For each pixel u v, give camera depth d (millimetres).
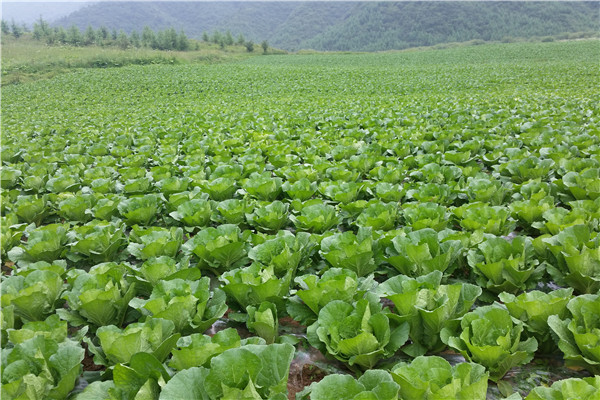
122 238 4977
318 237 4652
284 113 16578
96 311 3570
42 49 62000
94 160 10227
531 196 5527
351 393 2414
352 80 33250
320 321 3236
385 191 6168
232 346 2887
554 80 25531
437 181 6797
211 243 4414
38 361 2811
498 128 10664
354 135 11195
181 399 2432
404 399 2521
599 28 170875
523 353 2943
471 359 2988
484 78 29000
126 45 71938
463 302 3480
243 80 35500
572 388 2355
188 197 6148
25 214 6230
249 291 3693
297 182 6582
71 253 4879
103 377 3031
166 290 3582
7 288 3770
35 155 10031
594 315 3062
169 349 3094
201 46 81500
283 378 2549
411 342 3545
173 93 30375
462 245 4352
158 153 10305
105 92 31453
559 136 8992
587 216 4840
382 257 4289
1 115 22422
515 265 3861
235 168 7633
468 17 193125
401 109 15727
